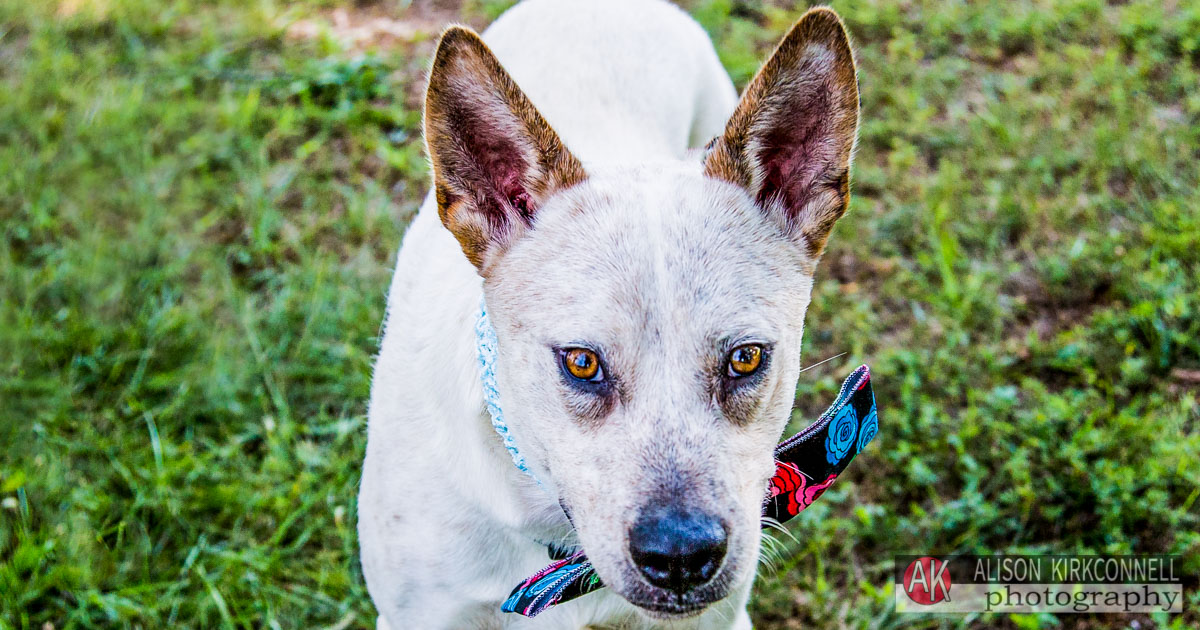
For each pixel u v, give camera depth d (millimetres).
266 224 1449
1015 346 1293
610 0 1216
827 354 1302
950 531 1170
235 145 1618
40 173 1550
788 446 943
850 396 943
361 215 1471
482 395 908
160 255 1430
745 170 893
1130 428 1193
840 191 895
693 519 825
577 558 903
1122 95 1612
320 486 1204
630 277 850
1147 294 1298
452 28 858
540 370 863
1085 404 1227
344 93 1696
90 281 1374
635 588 834
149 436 1239
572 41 1167
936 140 1575
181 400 1257
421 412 940
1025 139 1550
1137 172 1473
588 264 857
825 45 872
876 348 1306
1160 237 1352
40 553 1129
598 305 848
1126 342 1269
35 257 1438
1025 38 1798
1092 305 1327
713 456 843
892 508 1187
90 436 1225
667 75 1185
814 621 1130
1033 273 1375
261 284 1414
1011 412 1234
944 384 1263
